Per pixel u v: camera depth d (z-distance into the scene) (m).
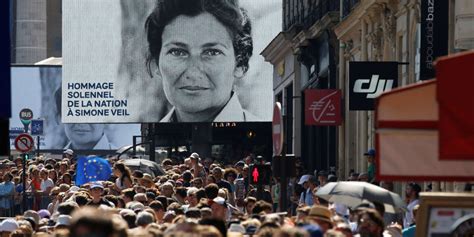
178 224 18.09
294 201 44.94
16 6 150.38
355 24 57.12
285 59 78.50
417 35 44.28
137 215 26.05
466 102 16.64
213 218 19.27
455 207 18.97
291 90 77.81
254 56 82.88
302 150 75.19
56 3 155.75
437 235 18.95
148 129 91.56
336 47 63.78
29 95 97.19
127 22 83.25
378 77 43.81
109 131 99.19
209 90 82.81
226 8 82.44
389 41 50.12
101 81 83.88
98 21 83.62
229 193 41.28
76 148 98.38
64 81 84.19
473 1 36.19
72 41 83.88
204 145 86.50
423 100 18.16
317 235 17.28
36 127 81.19
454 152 16.66
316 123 57.53
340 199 26.06
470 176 18.38
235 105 83.00
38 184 50.66
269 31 82.81
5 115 23.23
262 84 82.94
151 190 37.34
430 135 18.20
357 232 21.62
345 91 59.78
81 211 13.05
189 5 82.50
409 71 45.62
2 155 23.80
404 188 43.38
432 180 18.39
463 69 16.64
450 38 38.28
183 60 82.81
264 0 82.56
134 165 56.84
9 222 27.61
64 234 16.78
